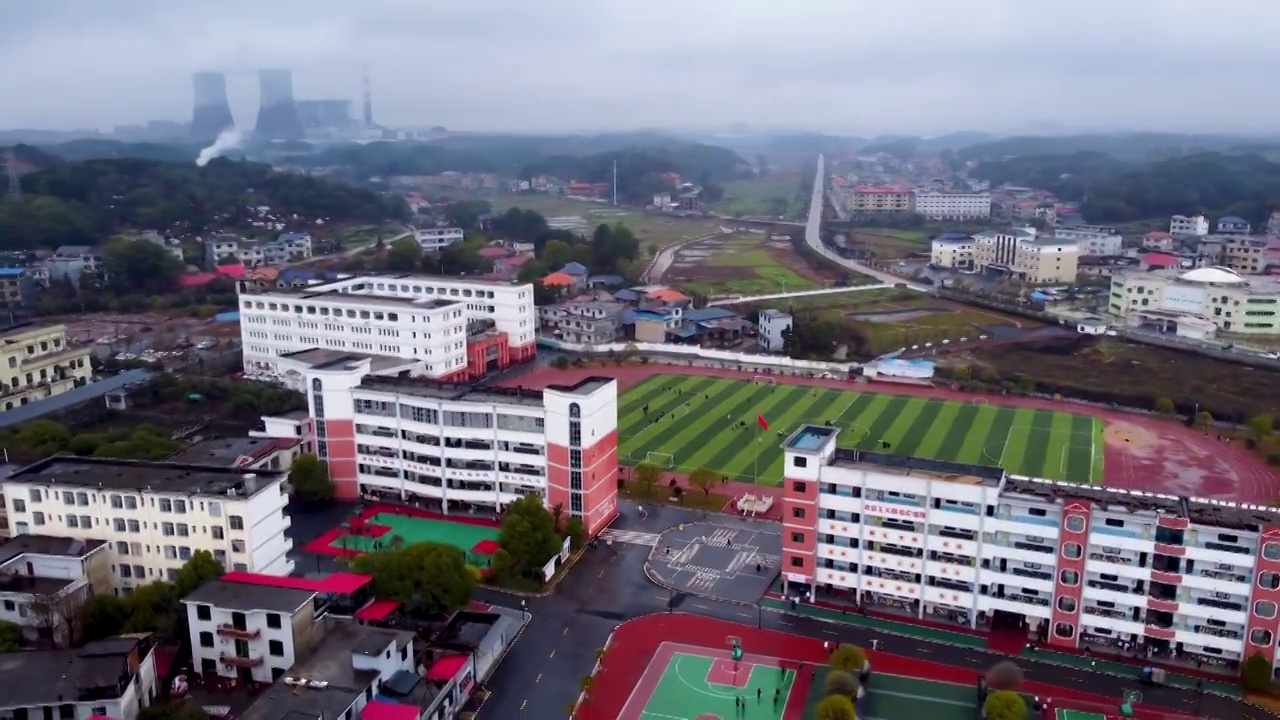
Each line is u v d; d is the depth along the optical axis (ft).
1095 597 355.56
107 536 385.70
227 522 375.25
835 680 319.47
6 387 639.76
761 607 392.68
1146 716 316.19
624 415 654.53
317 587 344.69
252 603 323.98
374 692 295.69
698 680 337.11
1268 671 327.47
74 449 507.71
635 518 485.56
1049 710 318.24
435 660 327.88
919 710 318.86
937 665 347.77
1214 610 339.98
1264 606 332.39
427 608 368.27
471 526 474.90
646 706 321.11
